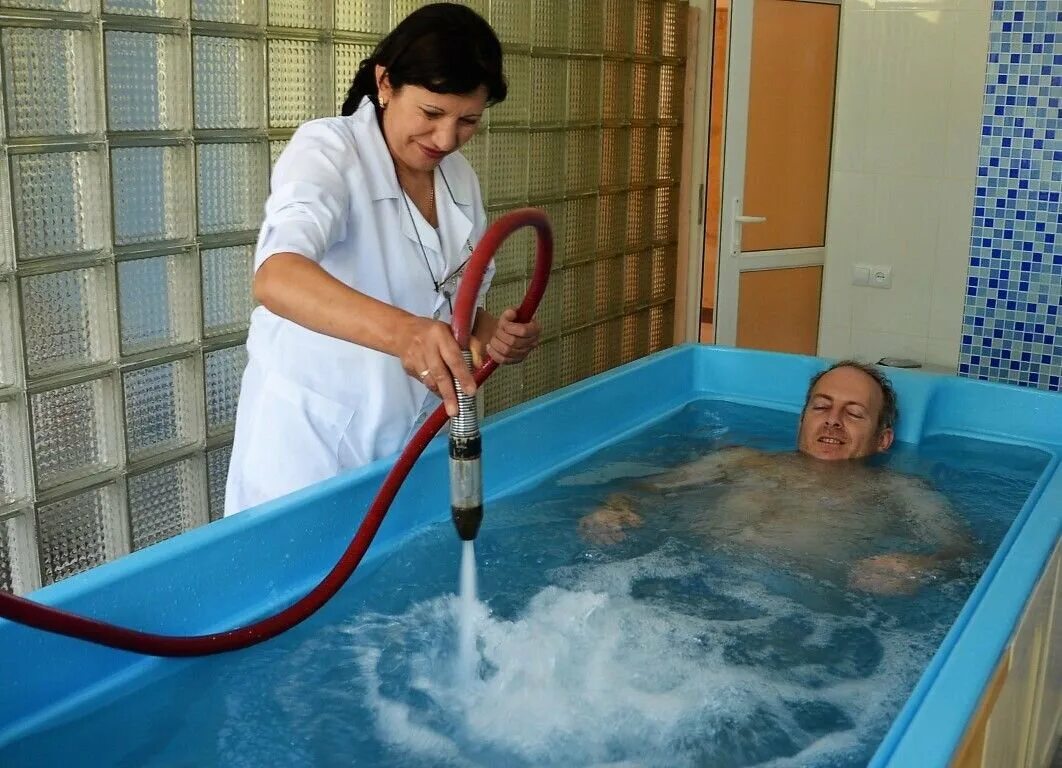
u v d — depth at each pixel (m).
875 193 4.05
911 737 1.06
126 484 2.15
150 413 2.20
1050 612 1.65
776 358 2.79
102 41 1.94
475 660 1.48
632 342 3.92
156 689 1.35
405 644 1.51
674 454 2.42
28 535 1.99
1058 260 3.23
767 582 1.78
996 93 3.23
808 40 3.91
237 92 2.25
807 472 2.32
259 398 1.79
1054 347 3.29
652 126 3.77
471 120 1.64
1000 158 3.26
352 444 1.81
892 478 2.29
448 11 1.56
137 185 2.08
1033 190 3.23
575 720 1.37
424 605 1.62
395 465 1.50
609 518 2.01
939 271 3.99
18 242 1.88
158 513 2.25
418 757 1.28
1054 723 1.89
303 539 1.61
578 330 3.58
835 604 1.71
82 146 1.95
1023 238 3.28
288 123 2.38
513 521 1.97
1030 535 1.62
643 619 1.63
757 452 2.44
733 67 3.66
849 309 4.19
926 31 3.85
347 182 1.65
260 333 1.80
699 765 1.28
